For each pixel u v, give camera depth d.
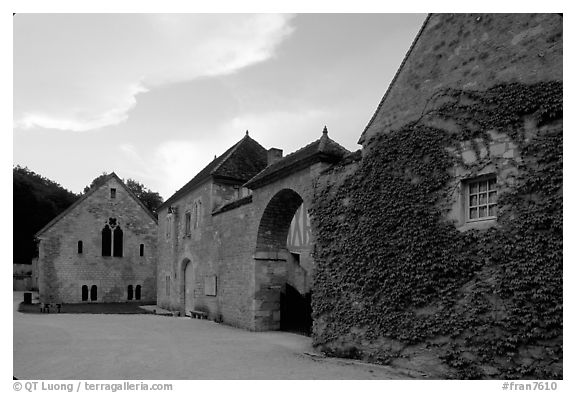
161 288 29.08
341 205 11.14
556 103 7.16
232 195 21.02
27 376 8.88
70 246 33.16
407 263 9.12
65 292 32.62
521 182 7.43
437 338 8.42
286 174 13.93
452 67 8.91
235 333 15.34
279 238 16.39
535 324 7.03
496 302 7.57
